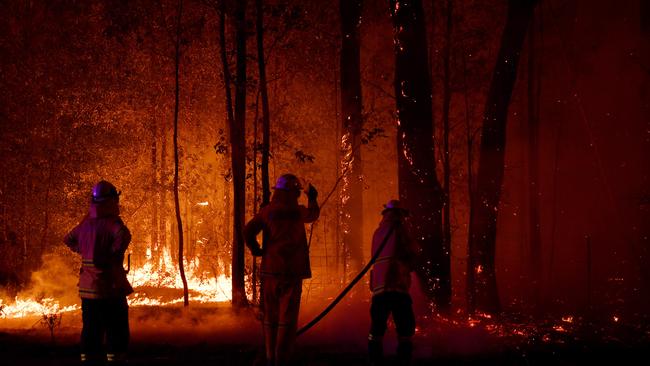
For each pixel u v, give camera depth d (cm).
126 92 1862
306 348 899
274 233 700
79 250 670
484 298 1347
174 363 787
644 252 1805
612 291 1759
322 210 1866
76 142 1872
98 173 1920
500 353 878
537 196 1775
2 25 1745
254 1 1226
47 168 1817
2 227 1822
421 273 1145
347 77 1298
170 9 1500
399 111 1199
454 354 868
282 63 1647
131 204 2084
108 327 663
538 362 839
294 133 1806
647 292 1602
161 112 1956
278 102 1744
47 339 970
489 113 1362
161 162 2089
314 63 1628
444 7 1402
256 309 1213
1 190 1812
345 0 1301
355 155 1302
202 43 1636
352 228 1305
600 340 1000
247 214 1747
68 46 1811
